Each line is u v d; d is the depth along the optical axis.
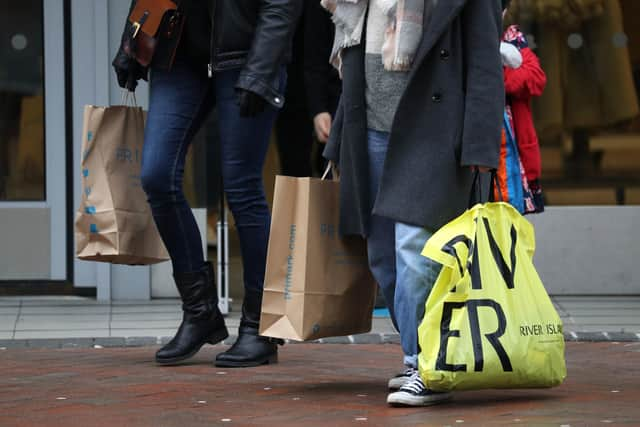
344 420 10.43
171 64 13.42
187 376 13.11
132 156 14.03
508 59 13.32
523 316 10.83
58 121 21.19
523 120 16.11
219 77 13.45
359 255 12.09
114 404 11.38
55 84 21.16
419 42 10.95
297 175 17.28
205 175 20.84
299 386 12.45
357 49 11.43
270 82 13.05
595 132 21.58
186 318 14.02
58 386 12.49
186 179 20.84
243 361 13.77
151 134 13.52
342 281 12.02
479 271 10.71
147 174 13.45
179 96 13.56
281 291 12.05
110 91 20.88
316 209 11.89
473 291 10.66
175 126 13.52
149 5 13.50
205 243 20.84
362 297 12.17
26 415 10.84
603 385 12.53
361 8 11.30
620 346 16.17
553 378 10.94
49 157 21.17
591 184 21.50
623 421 10.21
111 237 13.82
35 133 21.27
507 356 10.62
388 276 11.52
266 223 13.77
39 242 21.23
